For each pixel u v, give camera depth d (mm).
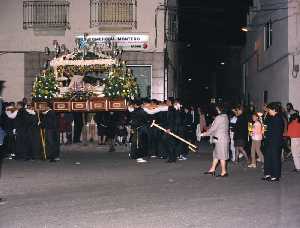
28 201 10531
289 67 23500
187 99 58406
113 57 23219
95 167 16453
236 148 18359
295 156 16094
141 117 18672
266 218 8891
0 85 26469
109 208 9742
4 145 19609
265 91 29750
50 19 26422
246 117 18078
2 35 26531
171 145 17984
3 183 12984
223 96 51969
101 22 26297
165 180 13539
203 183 13039
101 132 23438
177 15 34031
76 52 23078
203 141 31109
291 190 11977
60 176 14273
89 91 22641
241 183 13109
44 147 18547
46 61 25438
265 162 13836
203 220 8711
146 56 26375
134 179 13703
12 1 26500
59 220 8750
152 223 8484
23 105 19203
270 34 28172
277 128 13703
